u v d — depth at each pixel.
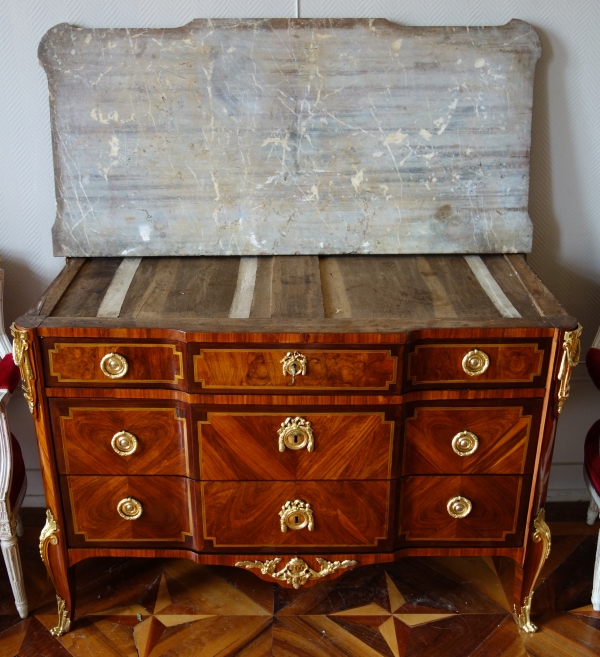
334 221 1.84
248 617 1.89
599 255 2.06
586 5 1.80
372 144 1.81
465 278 1.75
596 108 1.90
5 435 1.73
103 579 2.02
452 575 2.03
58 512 1.71
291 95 1.79
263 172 1.82
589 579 2.02
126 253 1.84
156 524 1.74
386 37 1.77
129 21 1.80
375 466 1.64
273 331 1.49
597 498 1.81
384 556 1.75
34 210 1.97
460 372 1.57
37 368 1.55
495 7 1.81
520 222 1.86
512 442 1.65
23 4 1.77
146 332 1.52
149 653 1.78
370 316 1.56
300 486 1.67
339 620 1.88
